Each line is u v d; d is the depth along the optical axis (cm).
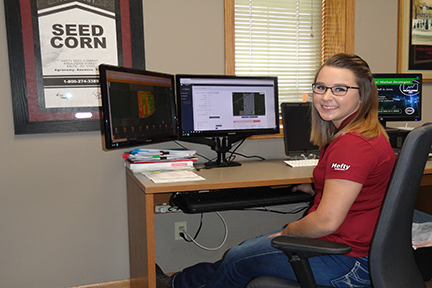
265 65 239
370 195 102
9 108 178
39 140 183
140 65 194
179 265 211
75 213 191
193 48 203
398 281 90
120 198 197
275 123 200
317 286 97
